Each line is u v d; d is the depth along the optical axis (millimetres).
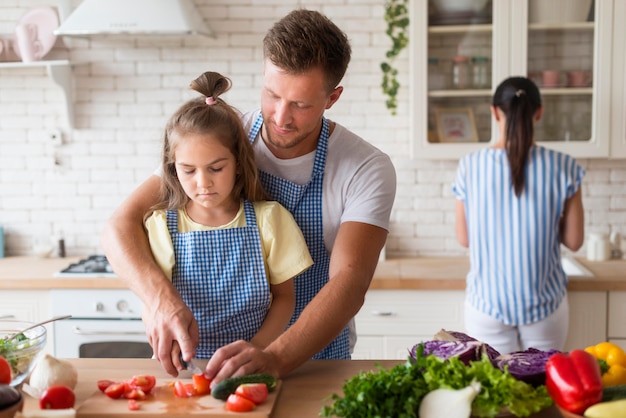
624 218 3705
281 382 1596
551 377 1411
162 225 1942
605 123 3373
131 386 1525
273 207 1960
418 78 3387
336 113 3713
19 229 3861
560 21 3346
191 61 3719
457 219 3096
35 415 1387
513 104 2848
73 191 3822
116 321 3281
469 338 1632
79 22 3252
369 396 1328
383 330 3279
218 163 1844
